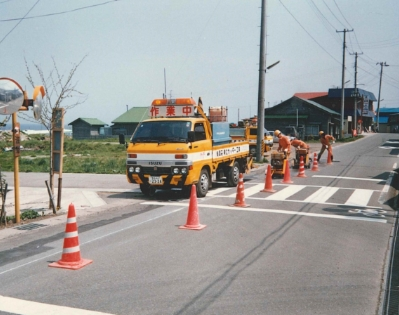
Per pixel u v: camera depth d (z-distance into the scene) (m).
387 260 6.68
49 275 5.87
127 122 78.06
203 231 8.38
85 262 6.34
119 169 21.77
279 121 60.41
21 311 4.69
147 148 11.97
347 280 5.72
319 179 16.97
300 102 59.59
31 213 9.87
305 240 7.76
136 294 5.18
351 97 72.12
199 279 5.70
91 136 78.88
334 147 39.09
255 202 11.66
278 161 17.11
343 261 6.57
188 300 5.00
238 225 8.89
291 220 9.40
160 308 4.77
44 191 14.19
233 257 6.69
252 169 20.89
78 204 11.59
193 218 8.62
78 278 5.74
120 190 14.33
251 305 4.87
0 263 6.42
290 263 6.41
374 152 32.06
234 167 15.00
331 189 14.22
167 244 7.43
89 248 7.20
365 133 78.44
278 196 12.72
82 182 16.70
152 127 12.43
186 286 5.44
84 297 5.08
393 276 5.95
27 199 12.51
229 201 11.81
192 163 11.79
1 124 9.30
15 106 8.53
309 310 4.75
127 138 76.44
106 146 49.22
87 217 9.88
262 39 23.41
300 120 59.47
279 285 5.50
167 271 6.01
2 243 7.59
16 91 8.50
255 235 8.08
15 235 8.16
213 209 10.62
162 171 11.80
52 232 8.42
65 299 5.03
